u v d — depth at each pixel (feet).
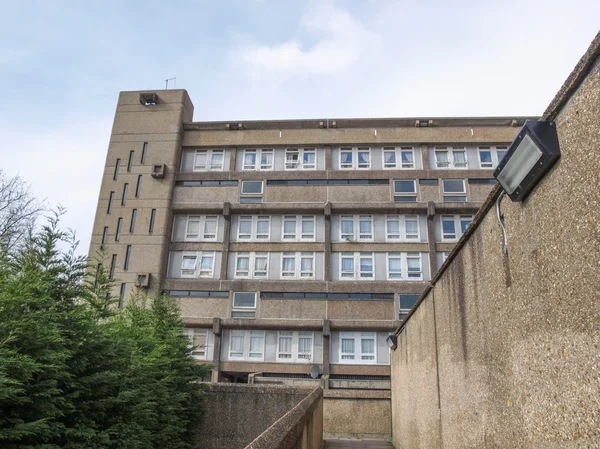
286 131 100.78
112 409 26.96
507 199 13.62
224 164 100.94
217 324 88.12
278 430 14.28
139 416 28.73
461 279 19.93
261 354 88.07
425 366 30.81
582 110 9.16
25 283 22.39
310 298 90.02
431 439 28.50
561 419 10.37
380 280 90.53
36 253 25.18
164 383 37.45
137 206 95.66
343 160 99.19
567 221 9.87
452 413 22.16
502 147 97.30
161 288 91.61
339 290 89.76
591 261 8.91
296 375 86.63
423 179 95.61
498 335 14.79
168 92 103.76
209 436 47.39
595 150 8.69
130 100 103.50
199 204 96.68
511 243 13.35
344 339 88.22
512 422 13.57
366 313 88.38
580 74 9.04
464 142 96.78
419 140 97.55
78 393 23.27
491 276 15.46
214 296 91.40
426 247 91.91
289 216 96.17
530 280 12.00
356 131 99.50
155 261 91.97
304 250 93.40
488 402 15.98
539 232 11.36
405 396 43.60
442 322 24.70
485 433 16.38
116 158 99.40
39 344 21.06
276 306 89.71
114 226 94.79
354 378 86.58
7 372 18.95
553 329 10.70
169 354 41.86
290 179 97.71
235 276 93.25
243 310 90.12
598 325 8.70
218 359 87.30
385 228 93.97
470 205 91.91
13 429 19.07
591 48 8.62
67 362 23.80
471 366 18.37
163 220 94.32
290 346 88.38
